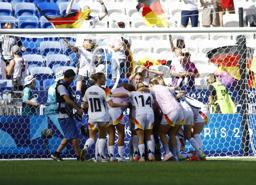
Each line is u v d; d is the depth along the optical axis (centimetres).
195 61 7056
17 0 7900
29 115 5384
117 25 7838
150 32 5703
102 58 5862
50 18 7844
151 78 5094
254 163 4178
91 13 7962
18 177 2825
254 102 5809
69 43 6384
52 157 4966
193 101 4978
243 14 8138
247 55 5891
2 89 5841
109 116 4816
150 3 8088
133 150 4931
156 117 4850
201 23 7950
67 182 2536
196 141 4956
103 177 2838
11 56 6153
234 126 5716
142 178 2769
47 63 6606
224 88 5791
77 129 4972
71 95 4944
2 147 5344
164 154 5094
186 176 2894
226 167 3644
